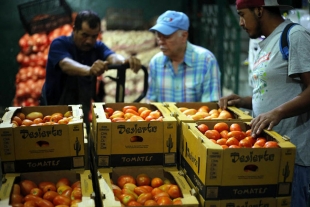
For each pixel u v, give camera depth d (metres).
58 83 3.16
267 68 2.10
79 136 1.93
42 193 1.82
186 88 3.00
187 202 1.61
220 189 1.65
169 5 4.44
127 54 4.44
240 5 2.17
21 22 4.22
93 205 1.57
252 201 1.68
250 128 2.03
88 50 3.27
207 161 1.62
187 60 2.96
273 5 2.08
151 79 3.16
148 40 4.45
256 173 1.66
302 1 2.98
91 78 3.07
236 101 2.42
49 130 1.89
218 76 2.98
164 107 2.30
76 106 2.28
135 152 1.95
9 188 1.72
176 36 2.89
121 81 3.04
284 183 1.70
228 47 4.58
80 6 4.29
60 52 3.10
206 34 4.55
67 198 1.71
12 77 4.32
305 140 2.08
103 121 1.91
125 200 1.70
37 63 4.32
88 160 2.09
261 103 2.16
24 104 4.38
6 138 1.86
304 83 2.01
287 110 1.91
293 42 1.99
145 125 1.93
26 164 1.89
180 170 2.01
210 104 2.48
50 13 4.25
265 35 2.21
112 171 1.93
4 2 4.14
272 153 1.65
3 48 4.25
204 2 4.46
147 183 1.93
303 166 2.09
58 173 1.92
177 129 2.06
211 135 1.89
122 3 4.36
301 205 2.11
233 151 1.62
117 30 4.39
